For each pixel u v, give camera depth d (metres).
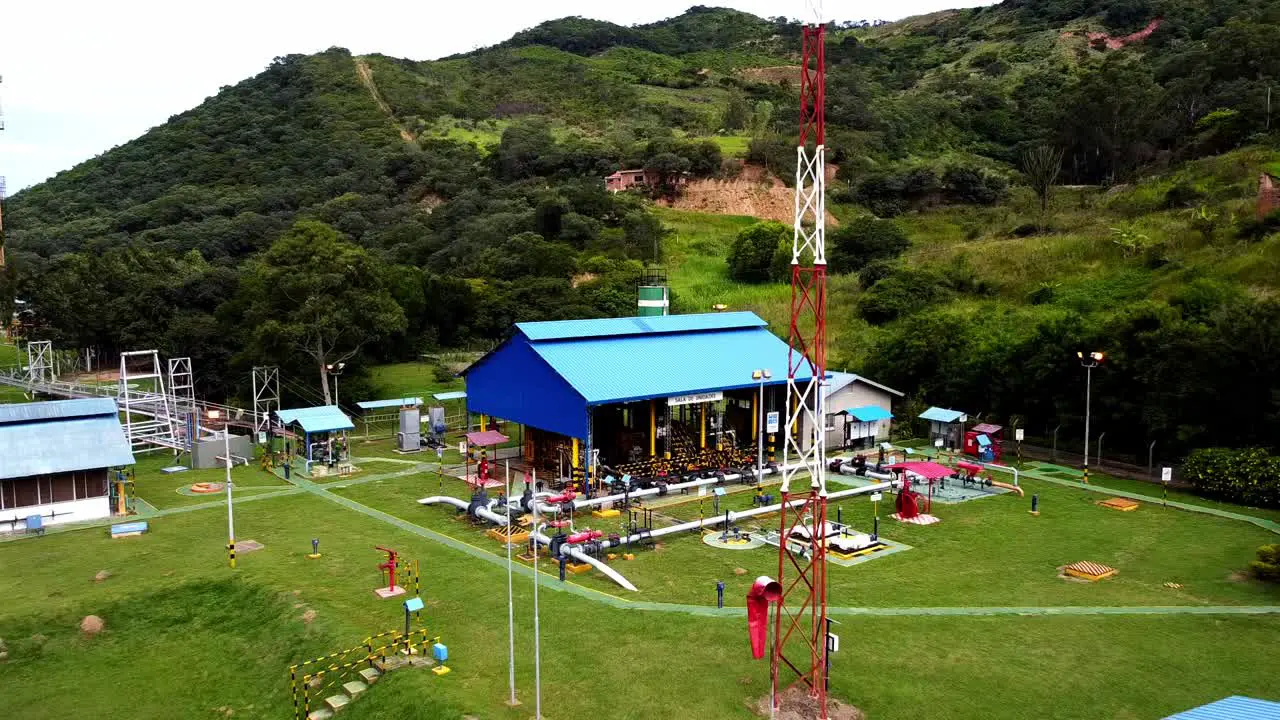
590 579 32.91
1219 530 39.09
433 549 36.69
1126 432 53.31
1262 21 134.38
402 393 77.62
